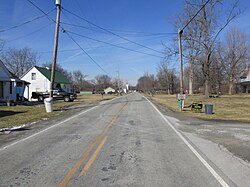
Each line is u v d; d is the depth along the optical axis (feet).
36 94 124.88
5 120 46.62
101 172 17.22
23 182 15.49
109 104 95.25
